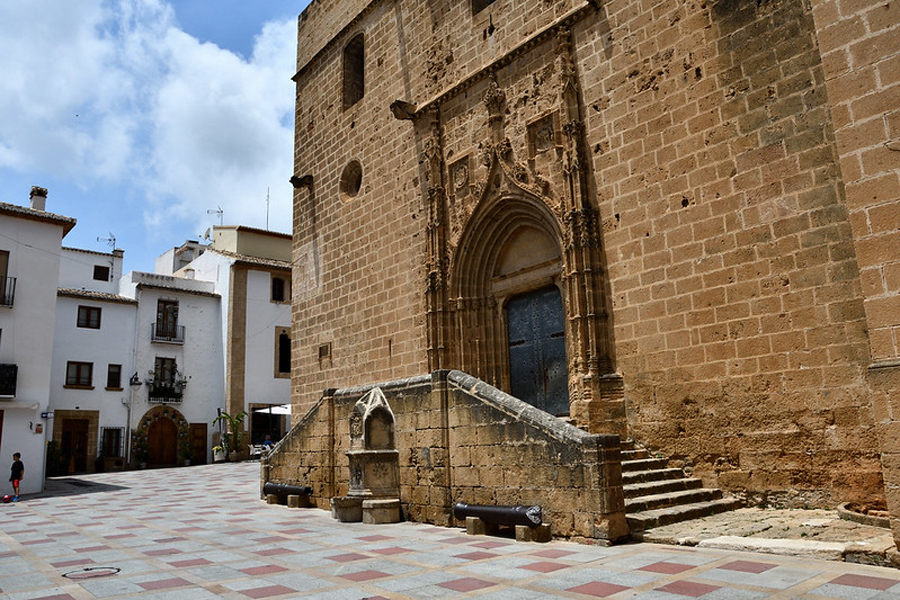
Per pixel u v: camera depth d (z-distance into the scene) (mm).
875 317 7273
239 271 39812
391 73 20438
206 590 6562
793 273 10531
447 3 18625
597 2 14203
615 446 8750
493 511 9500
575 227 13805
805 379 10211
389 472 11906
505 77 16312
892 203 7289
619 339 12992
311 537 10055
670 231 12344
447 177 17688
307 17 25469
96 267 41562
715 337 11438
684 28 12594
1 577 7617
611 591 5949
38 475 24094
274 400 39656
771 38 11250
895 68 7449
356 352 20344
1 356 24375
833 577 6145
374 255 20094
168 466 37125
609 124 13734
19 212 25531
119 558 8648
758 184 11133
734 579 6203
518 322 16516
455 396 10891
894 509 6793
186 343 38969
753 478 10680
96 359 35625
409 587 6445
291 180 23875
